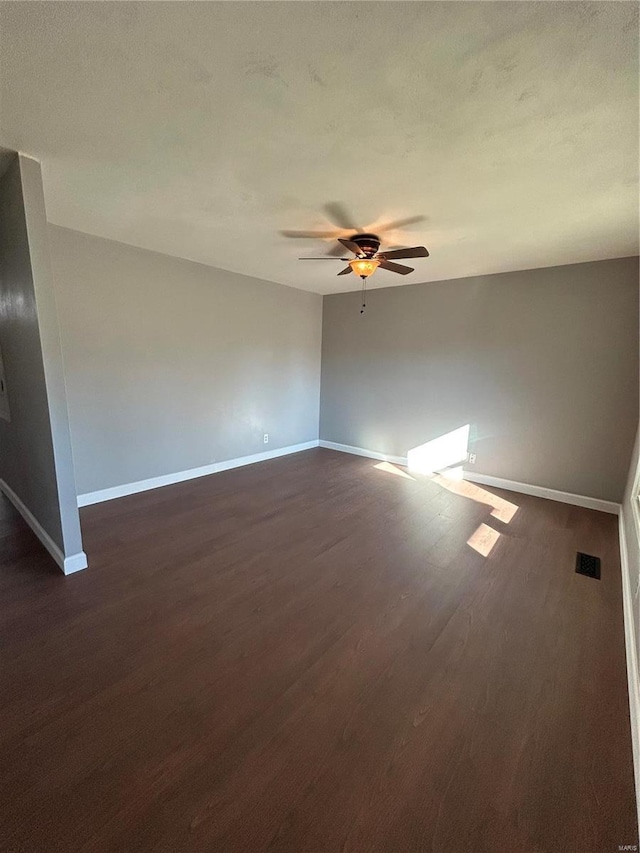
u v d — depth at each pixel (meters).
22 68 1.31
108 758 1.33
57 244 3.02
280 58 1.25
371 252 2.88
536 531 3.25
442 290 4.58
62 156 1.91
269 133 1.68
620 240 2.96
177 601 2.21
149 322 3.71
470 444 4.54
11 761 1.31
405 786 1.28
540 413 4.02
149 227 2.95
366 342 5.38
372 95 1.42
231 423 4.72
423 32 1.14
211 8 1.08
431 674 1.75
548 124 1.55
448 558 2.78
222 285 4.32
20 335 2.43
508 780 1.31
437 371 4.73
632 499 2.89
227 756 1.36
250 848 1.10
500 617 2.16
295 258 3.79
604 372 3.63
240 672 1.73
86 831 1.13
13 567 2.49
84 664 1.75
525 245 3.12
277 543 2.94
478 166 1.90
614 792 1.28
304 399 5.74
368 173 2.00
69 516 2.41
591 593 2.40
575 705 1.61
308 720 1.51
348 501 3.83
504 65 1.25
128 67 1.31
